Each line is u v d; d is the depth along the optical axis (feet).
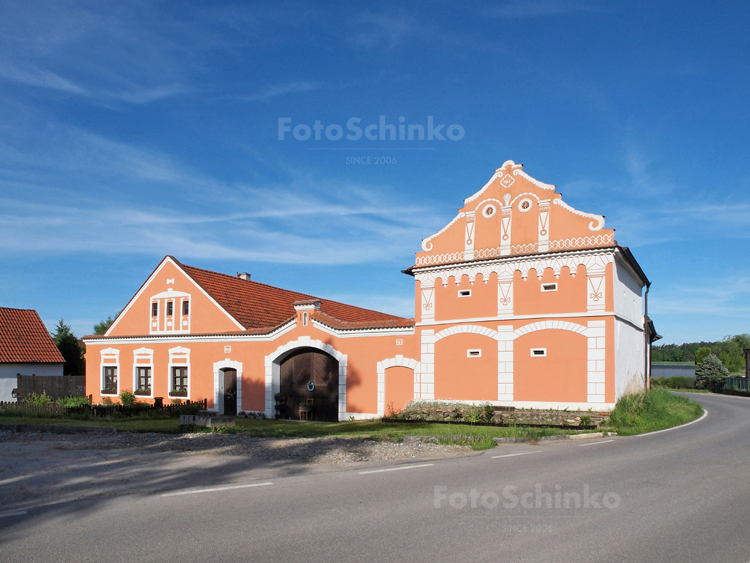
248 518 24.98
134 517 25.38
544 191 73.67
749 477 34.14
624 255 72.13
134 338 104.53
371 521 24.44
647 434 59.36
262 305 108.37
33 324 139.74
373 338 83.05
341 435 57.26
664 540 21.95
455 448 47.91
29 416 87.10
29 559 20.10
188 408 88.94
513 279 74.33
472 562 19.53
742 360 270.26
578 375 69.05
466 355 76.43
